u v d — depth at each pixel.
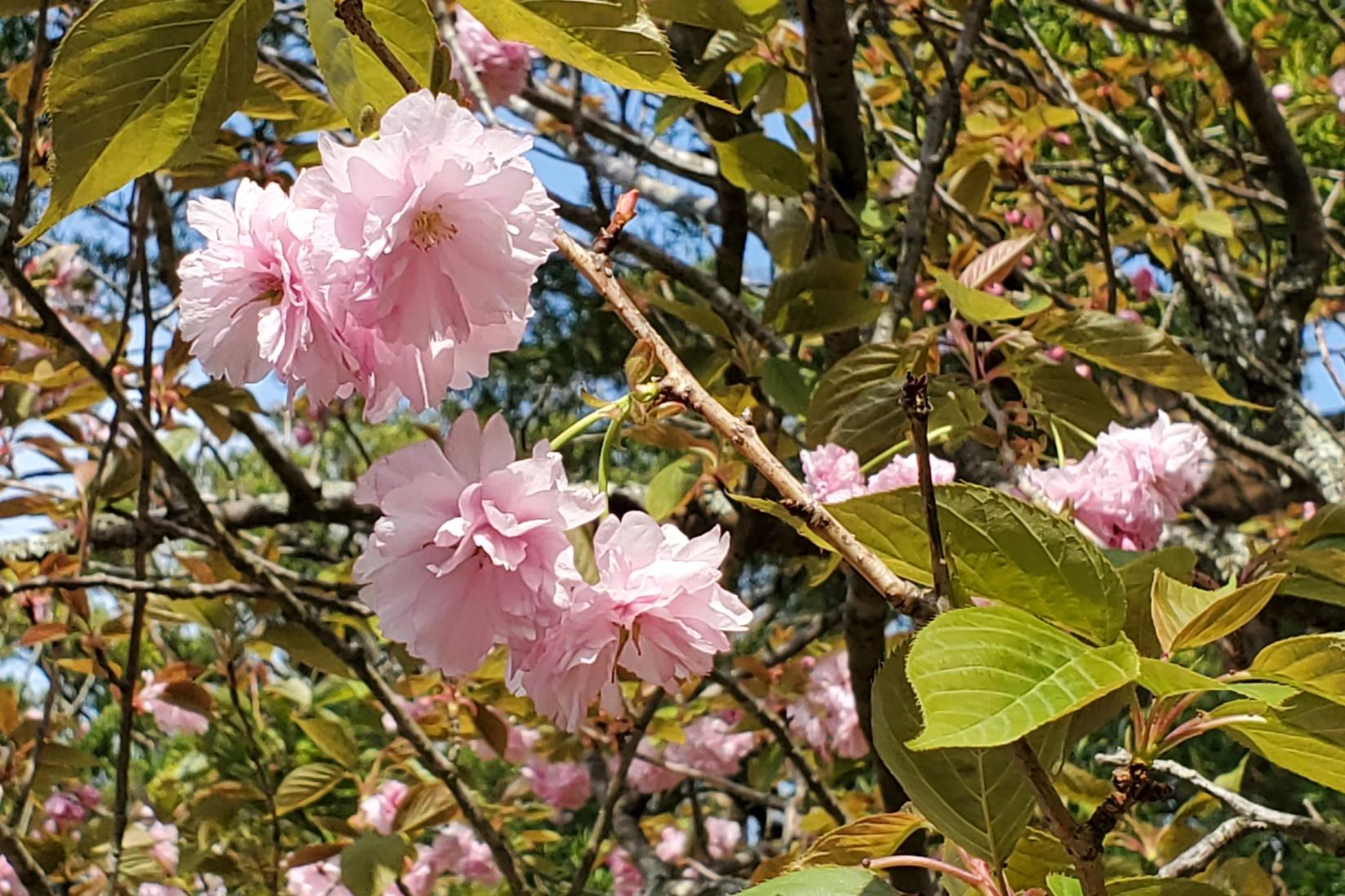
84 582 0.68
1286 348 1.11
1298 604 0.82
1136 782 0.38
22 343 0.89
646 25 0.42
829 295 0.72
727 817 1.47
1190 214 0.99
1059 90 1.10
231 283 0.43
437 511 0.43
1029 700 0.35
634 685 0.90
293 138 0.78
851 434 0.62
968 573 0.39
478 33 0.85
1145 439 0.58
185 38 0.43
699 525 0.95
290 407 0.43
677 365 0.43
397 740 0.98
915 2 0.90
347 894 1.00
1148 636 0.44
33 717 0.94
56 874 0.91
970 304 0.59
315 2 0.42
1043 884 0.45
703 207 1.26
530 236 0.41
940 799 0.41
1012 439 0.65
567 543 0.43
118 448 0.83
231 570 0.87
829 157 0.81
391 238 0.40
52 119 0.43
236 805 0.90
